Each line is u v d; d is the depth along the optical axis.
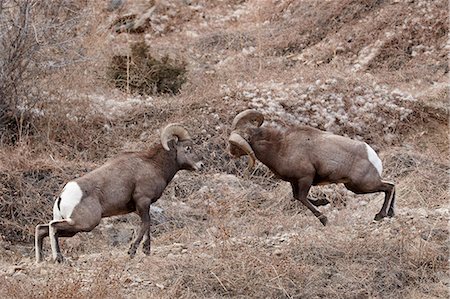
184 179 26.97
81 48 32.72
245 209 25.47
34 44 28.38
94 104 30.16
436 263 19.70
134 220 24.62
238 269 19.11
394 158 28.36
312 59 37.56
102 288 18.02
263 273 19.03
